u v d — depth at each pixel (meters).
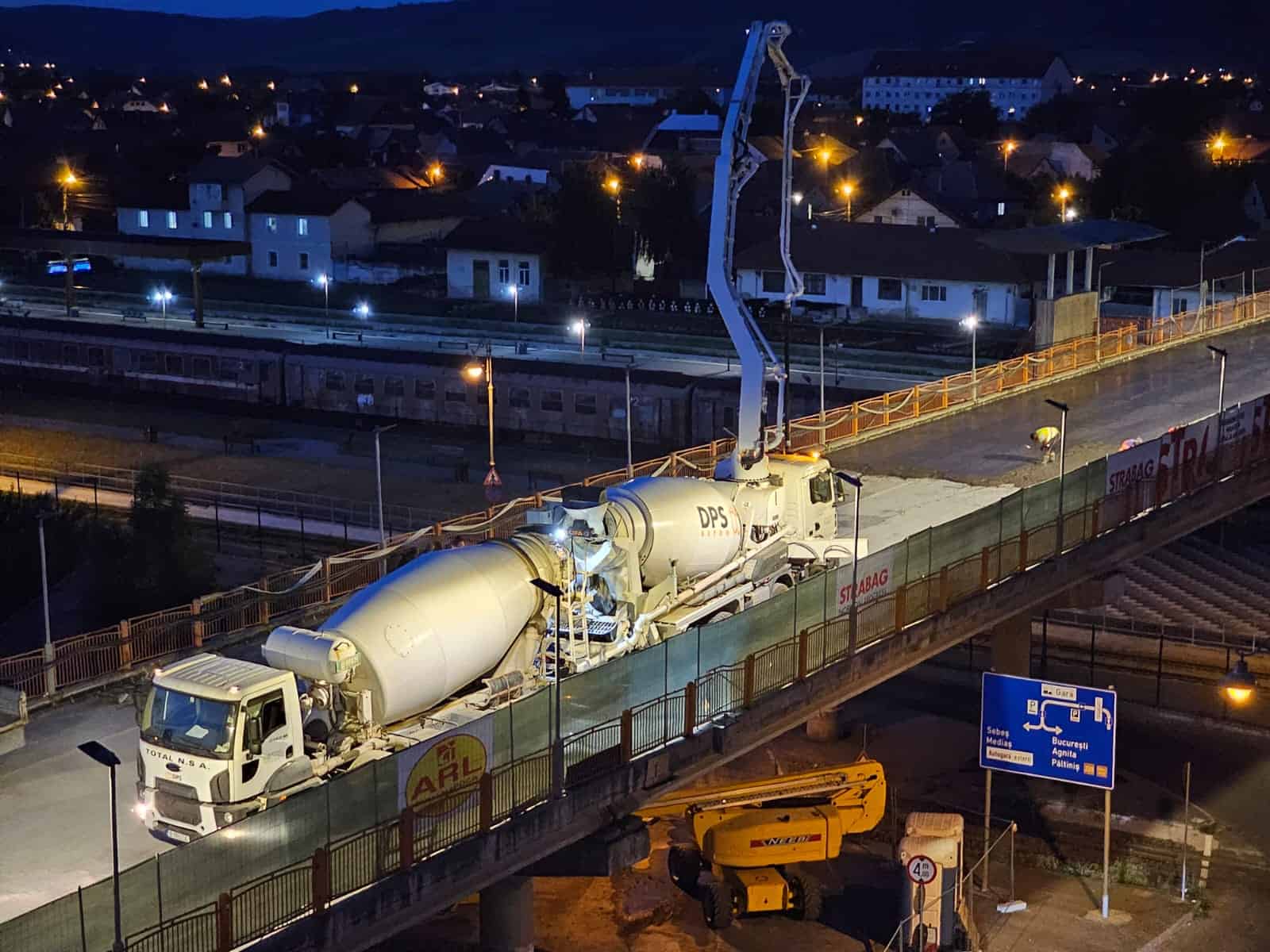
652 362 103.44
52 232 127.56
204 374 107.75
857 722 53.94
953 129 195.62
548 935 40.44
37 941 23.86
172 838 30.03
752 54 46.28
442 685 33.09
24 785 32.50
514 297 126.69
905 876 38.22
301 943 27.05
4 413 103.94
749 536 41.69
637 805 33.62
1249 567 67.62
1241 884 42.66
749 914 41.09
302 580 42.75
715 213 46.41
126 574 61.31
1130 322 90.88
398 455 89.81
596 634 37.25
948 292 110.94
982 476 56.25
